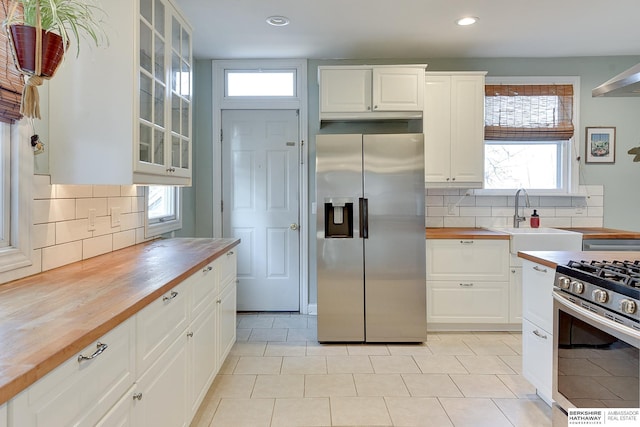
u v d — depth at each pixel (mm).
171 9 2283
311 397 2314
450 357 2893
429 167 3520
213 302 2277
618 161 3852
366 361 2826
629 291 1416
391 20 2986
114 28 1792
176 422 1667
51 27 1335
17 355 856
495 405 2227
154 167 2041
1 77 1425
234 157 3926
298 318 3807
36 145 1661
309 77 3869
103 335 1071
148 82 1980
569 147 3840
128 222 2521
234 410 2168
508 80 3797
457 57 3793
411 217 3127
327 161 3119
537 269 2160
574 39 3371
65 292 1383
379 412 2156
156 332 1450
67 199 1892
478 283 3330
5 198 1551
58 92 1788
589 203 3859
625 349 1440
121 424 1188
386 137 3109
